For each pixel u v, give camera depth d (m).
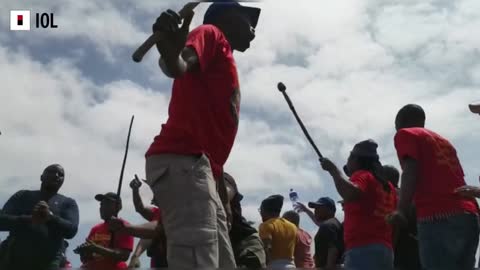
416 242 4.98
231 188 3.58
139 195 5.30
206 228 2.37
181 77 2.36
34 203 5.68
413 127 4.14
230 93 2.59
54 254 5.48
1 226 5.40
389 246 4.55
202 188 2.40
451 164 3.81
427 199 3.74
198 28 2.55
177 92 2.55
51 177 5.73
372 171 4.68
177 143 2.44
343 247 5.89
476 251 3.72
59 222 5.50
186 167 2.40
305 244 7.15
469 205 3.71
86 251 5.81
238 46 2.90
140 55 2.08
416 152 3.76
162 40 2.14
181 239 2.34
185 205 2.37
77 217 5.75
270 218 6.68
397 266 4.95
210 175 2.46
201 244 2.34
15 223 5.41
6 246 5.41
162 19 2.11
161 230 3.68
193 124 2.47
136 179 5.32
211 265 2.34
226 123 2.57
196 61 2.42
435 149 3.79
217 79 2.55
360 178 4.57
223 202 2.86
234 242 3.59
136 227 4.28
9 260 5.36
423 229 3.76
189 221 2.36
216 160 2.55
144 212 5.28
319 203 6.96
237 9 2.90
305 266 7.08
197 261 2.31
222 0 2.90
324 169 4.58
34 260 5.38
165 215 2.42
